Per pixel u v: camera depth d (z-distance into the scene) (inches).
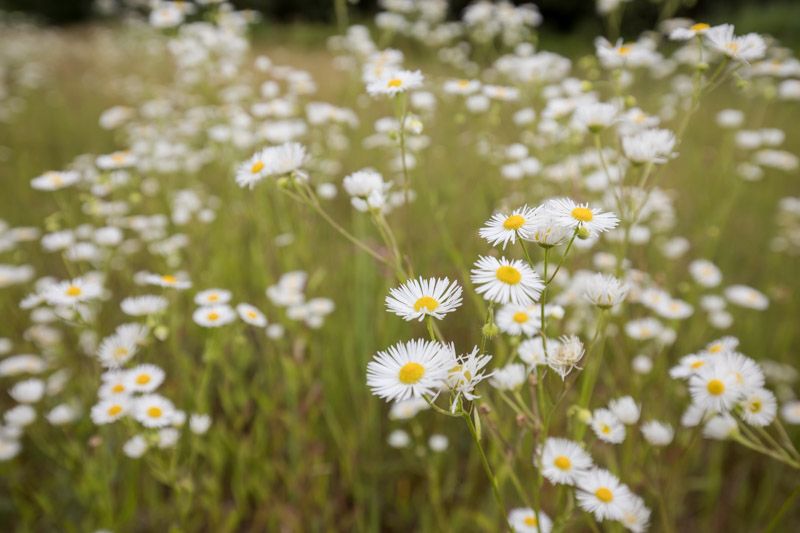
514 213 6.9
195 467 13.3
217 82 22.5
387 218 17.7
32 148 32.5
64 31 79.0
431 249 17.0
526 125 18.2
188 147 23.9
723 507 13.8
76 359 16.4
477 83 14.1
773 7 54.4
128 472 12.8
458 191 19.0
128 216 22.5
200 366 15.6
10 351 16.6
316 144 18.3
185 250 19.2
